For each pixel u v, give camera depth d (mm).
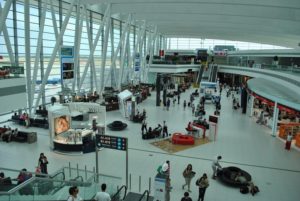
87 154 15680
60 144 15766
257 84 27922
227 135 20594
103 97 32031
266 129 22797
